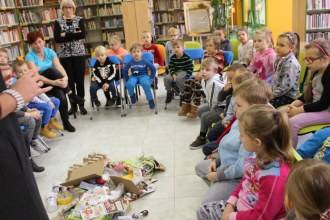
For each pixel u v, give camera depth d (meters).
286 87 2.90
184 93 4.23
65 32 4.70
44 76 4.14
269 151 1.35
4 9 6.95
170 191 2.54
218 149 2.15
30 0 7.56
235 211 1.57
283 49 2.96
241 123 1.43
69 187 2.60
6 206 0.90
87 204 2.21
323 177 0.98
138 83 4.66
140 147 3.47
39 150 3.59
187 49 4.98
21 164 0.94
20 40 7.61
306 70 3.04
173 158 3.12
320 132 1.81
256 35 3.48
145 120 4.34
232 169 1.79
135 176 2.62
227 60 4.50
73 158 3.36
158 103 5.08
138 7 7.05
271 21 6.81
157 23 8.48
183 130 3.84
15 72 3.53
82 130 4.18
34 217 0.97
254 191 1.45
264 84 1.88
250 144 1.39
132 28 7.15
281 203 1.29
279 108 2.85
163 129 3.94
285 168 1.33
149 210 2.32
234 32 6.80
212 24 7.09
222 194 1.77
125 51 5.52
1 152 0.88
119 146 3.55
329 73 2.35
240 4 8.20
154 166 2.83
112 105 4.80
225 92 3.04
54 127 4.05
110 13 8.02
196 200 2.39
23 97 0.93
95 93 4.72
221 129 2.70
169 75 4.70
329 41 2.39
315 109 2.44
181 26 8.47
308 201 0.98
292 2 6.10
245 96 1.82
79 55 4.81
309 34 6.05
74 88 4.94
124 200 2.33
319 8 5.86
